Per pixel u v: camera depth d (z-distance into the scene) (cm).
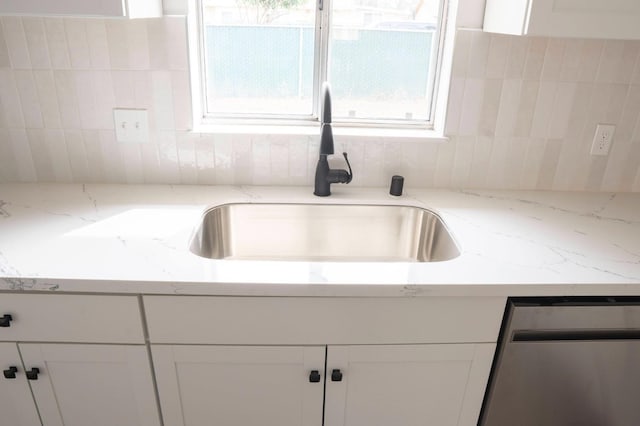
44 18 134
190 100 147
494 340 115
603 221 141
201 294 104
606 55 146
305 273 106
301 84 158
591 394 122
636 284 107
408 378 120
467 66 146
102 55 140
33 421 123
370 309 109
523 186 164
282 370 117
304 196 153
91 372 116
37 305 106
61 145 150
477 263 113
